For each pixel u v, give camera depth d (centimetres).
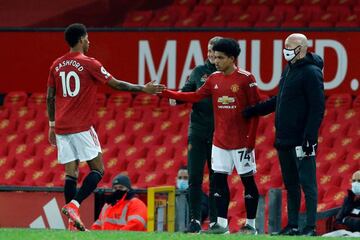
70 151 3584
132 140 6569
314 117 3534
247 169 3675
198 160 3866
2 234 3156
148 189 4572
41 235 3128
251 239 3123
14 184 6500
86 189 3538
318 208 5553
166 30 6656
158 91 3656
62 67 3569
